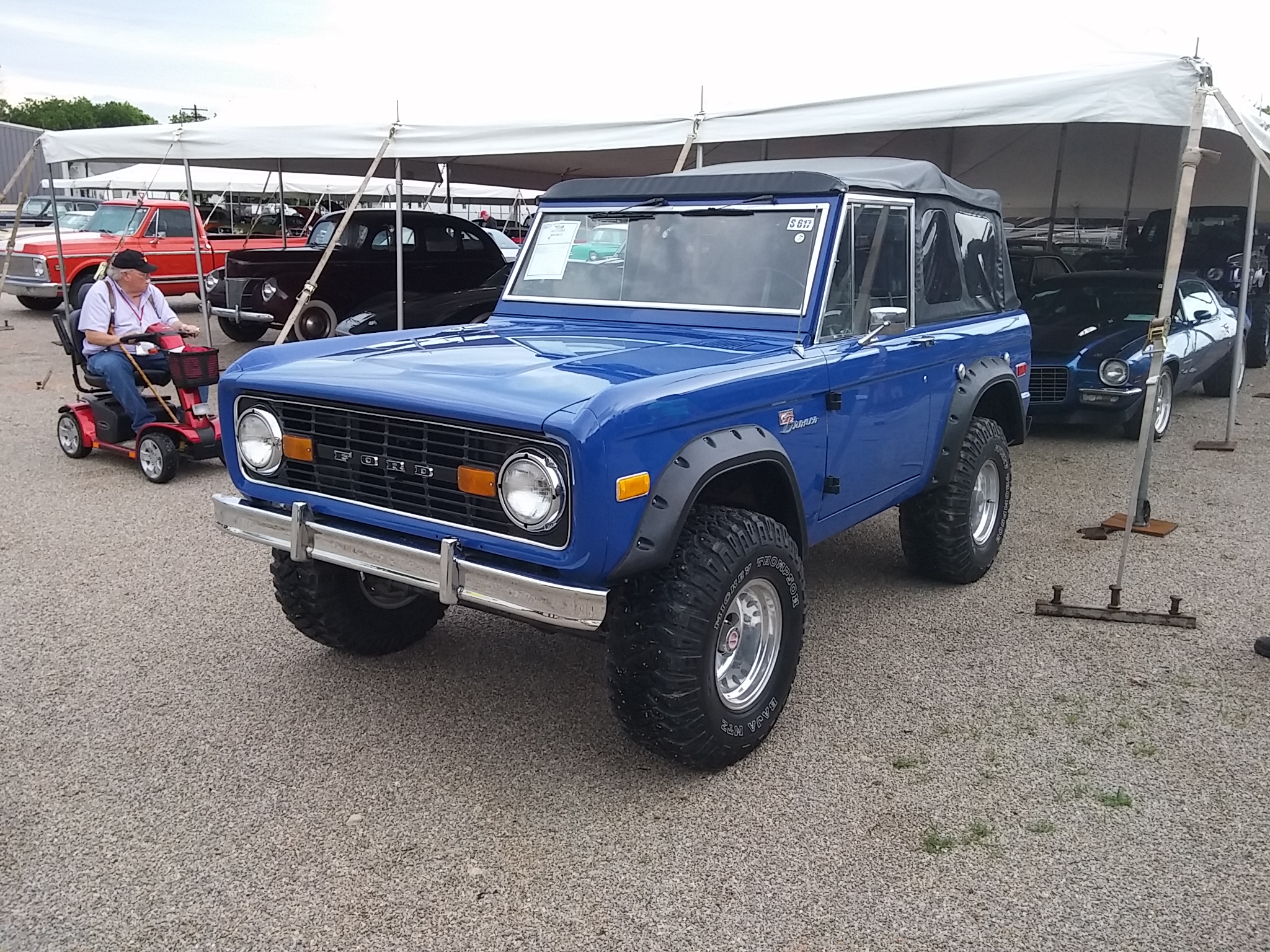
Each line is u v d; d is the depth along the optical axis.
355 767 3.51
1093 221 16.11
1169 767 3.51
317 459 3.44
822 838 3.11
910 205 4.43
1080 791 3.36
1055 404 8.43
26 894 2.84
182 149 10.16
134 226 17.09
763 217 4.05
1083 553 5.84
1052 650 4.49
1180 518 6.53
